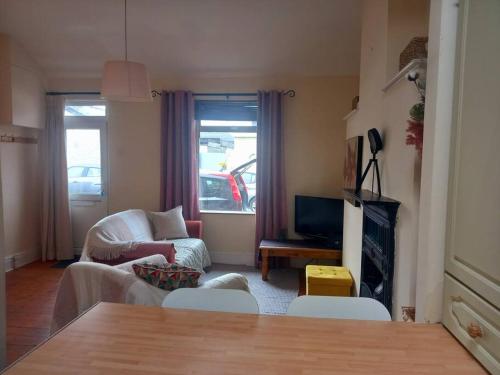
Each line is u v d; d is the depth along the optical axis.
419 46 1.85
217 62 4.33
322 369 0.88
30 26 3.81
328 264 4.54
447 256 1.09
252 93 4.56
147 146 4.75
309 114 4.49
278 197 4.52
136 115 4.73
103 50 4.20
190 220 4.62
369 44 2.77
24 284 3.88
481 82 0.91
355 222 3.12
